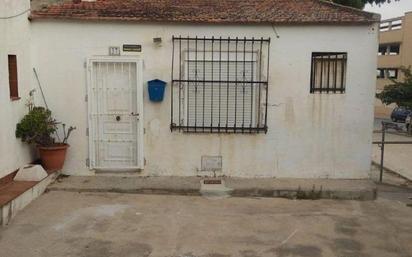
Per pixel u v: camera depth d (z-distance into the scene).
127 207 6.94
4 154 6.90
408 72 13.24
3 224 6.01
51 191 7.50
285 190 7.62
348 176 8.28
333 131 8.17
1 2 6.66
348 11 8.38
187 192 7.62
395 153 14.39
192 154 8.23
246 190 7.62
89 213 6.62
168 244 5.62
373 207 7.28
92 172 8.27
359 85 8.05
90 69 7.97
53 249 5.40
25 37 7.61
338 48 7.95
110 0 9.11
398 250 5.57
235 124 8.16
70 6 8.45
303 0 9.53
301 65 8.01
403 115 24.78
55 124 7.97
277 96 8.09
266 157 8.25
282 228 6.23
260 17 7.95
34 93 7.99
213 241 5.74
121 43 7.92
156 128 8.15
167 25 7.89
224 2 9.10
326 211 7.01
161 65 8.00
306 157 8.25
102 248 5.46
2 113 6.80
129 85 8.07
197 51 7.97
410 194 8.24
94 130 8.15
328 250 5.54
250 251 5.46
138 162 8.20
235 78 8.06
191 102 8.11
